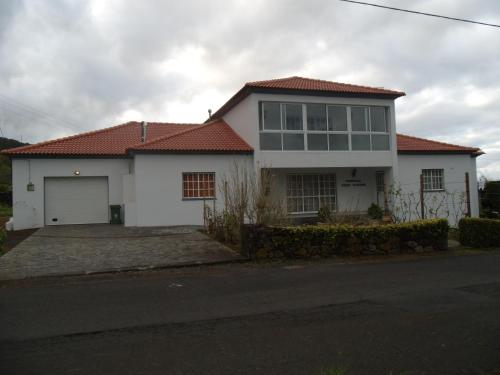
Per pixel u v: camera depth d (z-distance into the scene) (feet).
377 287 25.59
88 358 14.87
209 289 25.46
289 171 66.13
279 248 36.19
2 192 107.24
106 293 24.54
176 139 60.64
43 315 20.16
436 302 22.00
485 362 14.34
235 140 62.75
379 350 15.42
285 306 21.49
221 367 14.01
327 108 63.46
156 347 15.87
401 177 69.46
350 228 38.11
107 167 63.46
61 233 50.11
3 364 14.40
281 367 13.94
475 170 75.31
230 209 43.47
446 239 41.39
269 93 60.34
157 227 55.06
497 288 25.11
